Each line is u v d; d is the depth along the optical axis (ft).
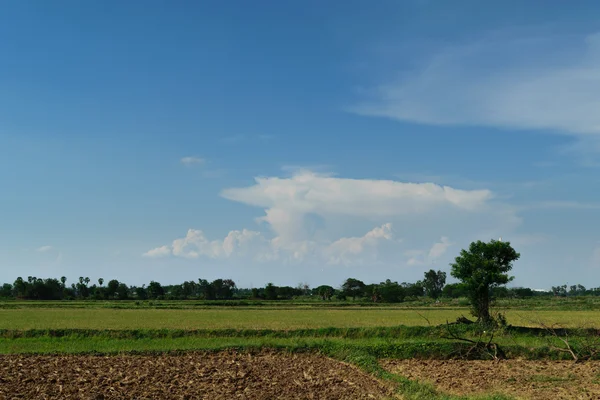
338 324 160.25
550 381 90.48
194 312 216.33
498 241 147.64
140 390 78.23
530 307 259.80
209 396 75.82
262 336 139.85
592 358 114.11
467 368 103.50
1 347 116.16
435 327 142.61
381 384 85.30
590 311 231.71
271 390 80.12
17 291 441.27
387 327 144.87
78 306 265.54
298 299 448.24
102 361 101.60
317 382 85.87
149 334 136.77
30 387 78.33
